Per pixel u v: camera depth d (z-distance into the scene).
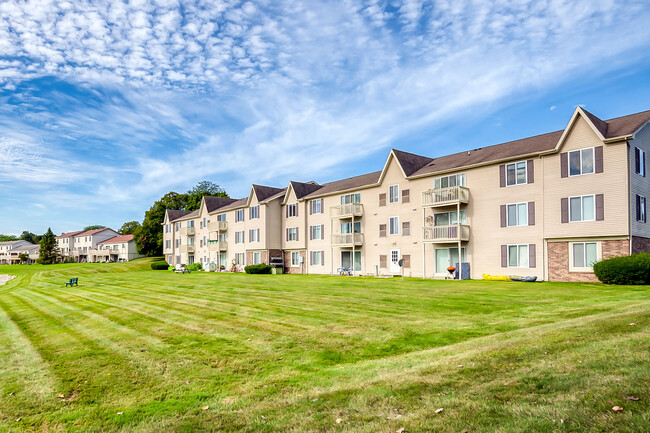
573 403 4.89
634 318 9.12
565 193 23.56
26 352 10.36
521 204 25.70
